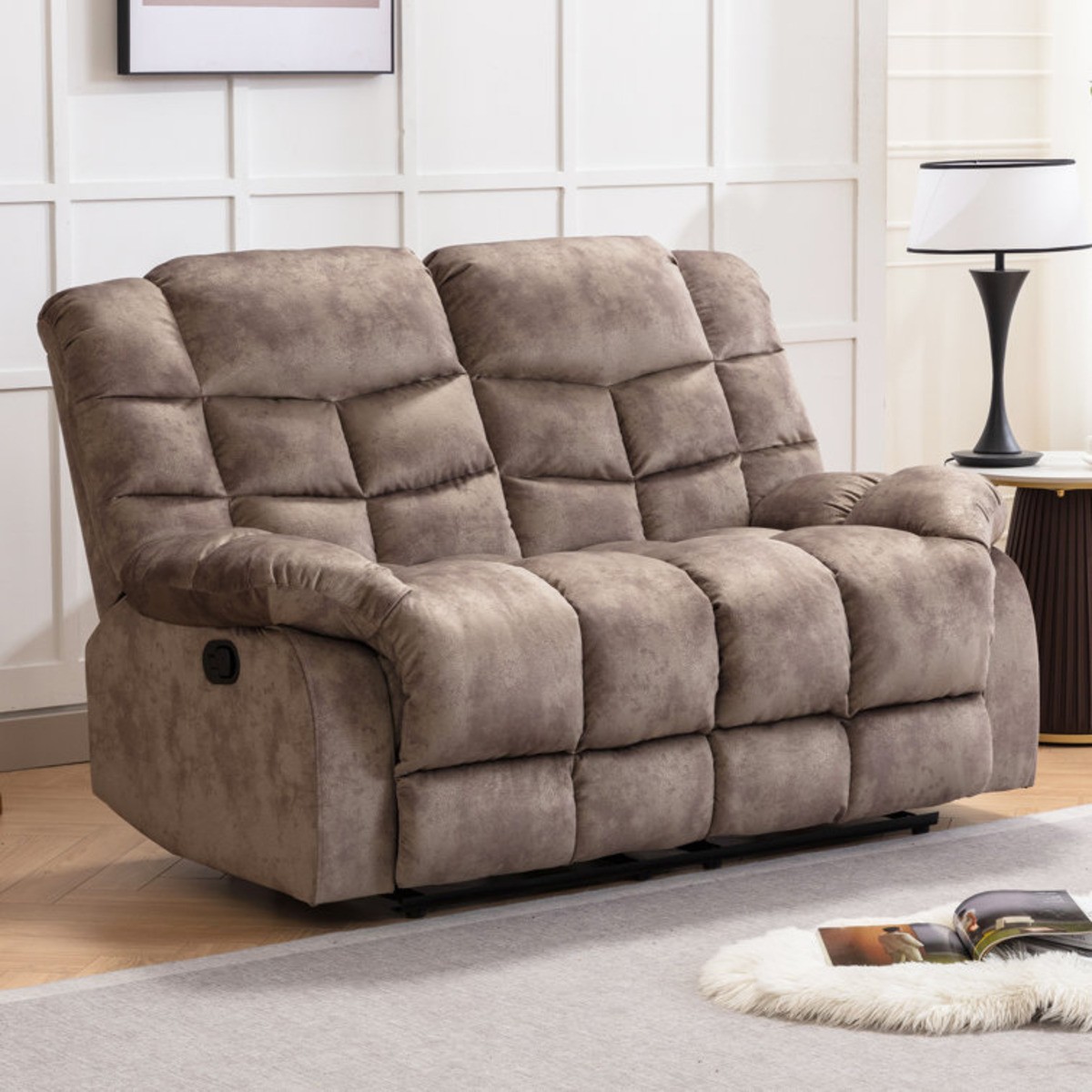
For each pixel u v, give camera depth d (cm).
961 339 764
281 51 571
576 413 514
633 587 439
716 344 546
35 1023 366
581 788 430
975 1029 359
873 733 466
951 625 468
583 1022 365
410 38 594
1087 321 765
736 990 373
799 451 545
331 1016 369
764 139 662
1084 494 577
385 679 412
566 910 432
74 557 561
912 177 747
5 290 544
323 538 467
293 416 475
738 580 450
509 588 423
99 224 556
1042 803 523
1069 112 755
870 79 677
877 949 384
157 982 388
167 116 563
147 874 466
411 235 602
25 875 466
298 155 584
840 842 488
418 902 429
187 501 454
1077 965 373
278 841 412
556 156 624
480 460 498
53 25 541
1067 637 580
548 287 520
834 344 680
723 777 448
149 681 443
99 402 452
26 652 558
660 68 640
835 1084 336
